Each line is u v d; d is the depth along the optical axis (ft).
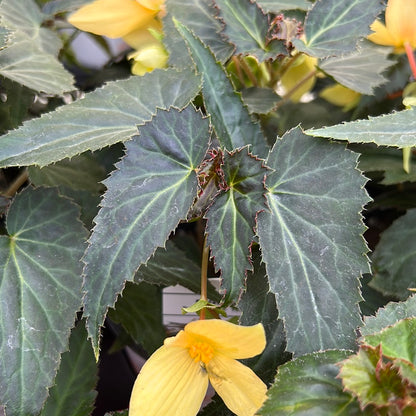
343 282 0.76
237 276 0.76
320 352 0.71
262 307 0.85
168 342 0.74
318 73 1.12
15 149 0.83
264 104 1.01
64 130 0.86
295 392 0.68
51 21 1.29
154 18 1.13
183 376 0.80
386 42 1.10
